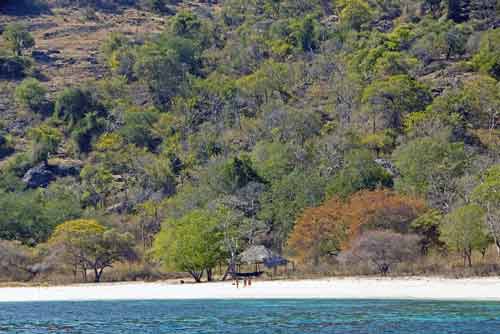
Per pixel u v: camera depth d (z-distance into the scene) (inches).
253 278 7155.5
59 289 6904.5
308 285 6240.2
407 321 4323.3
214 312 4987.7
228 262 7554.1
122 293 6382.9
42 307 5595.5
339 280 6432.1
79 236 7721.5
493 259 7003.0
